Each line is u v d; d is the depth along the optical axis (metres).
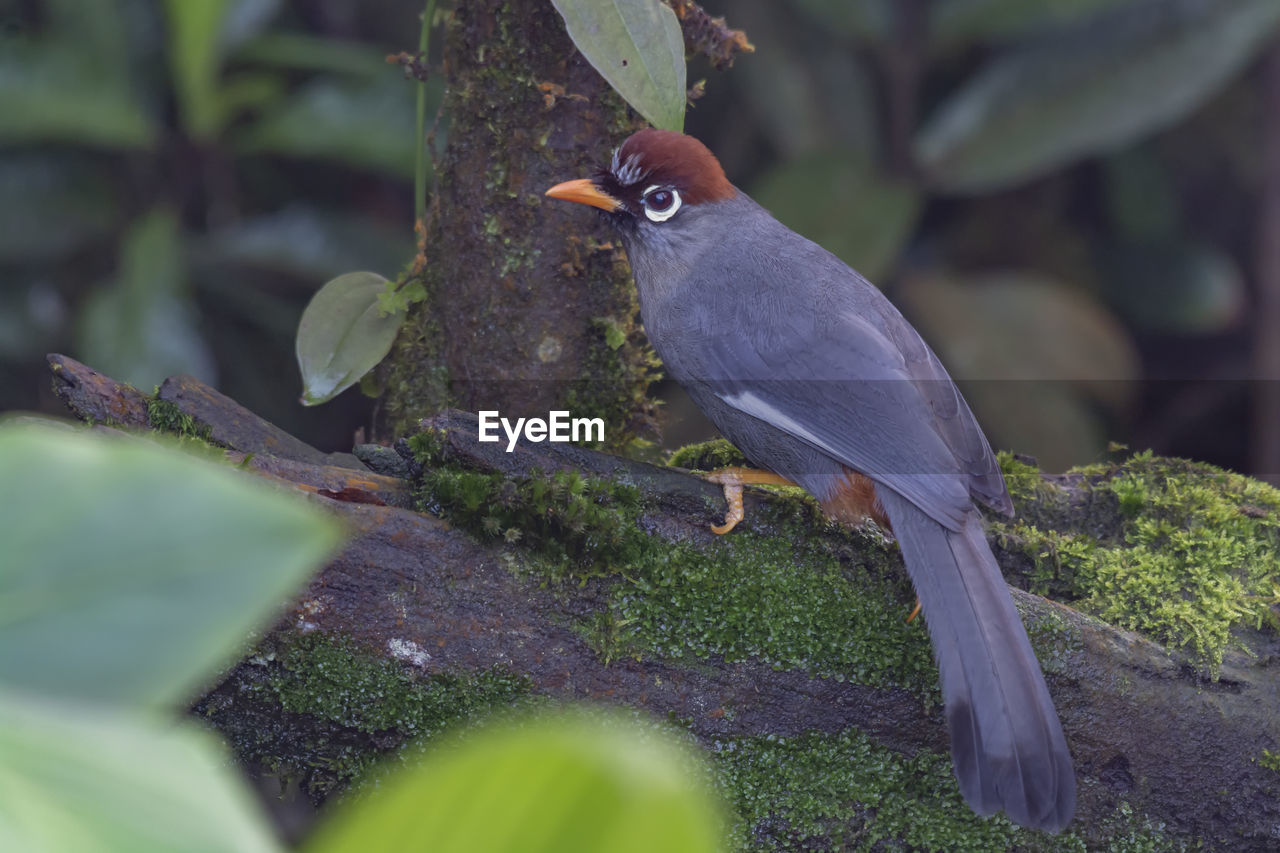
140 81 12.44
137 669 1.58
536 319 7.20
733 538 6.09
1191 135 16.11
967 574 6.03
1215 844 6.31
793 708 5.95
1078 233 15.83
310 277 12.62
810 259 7.61
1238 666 6.39
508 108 7.00
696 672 5.85
